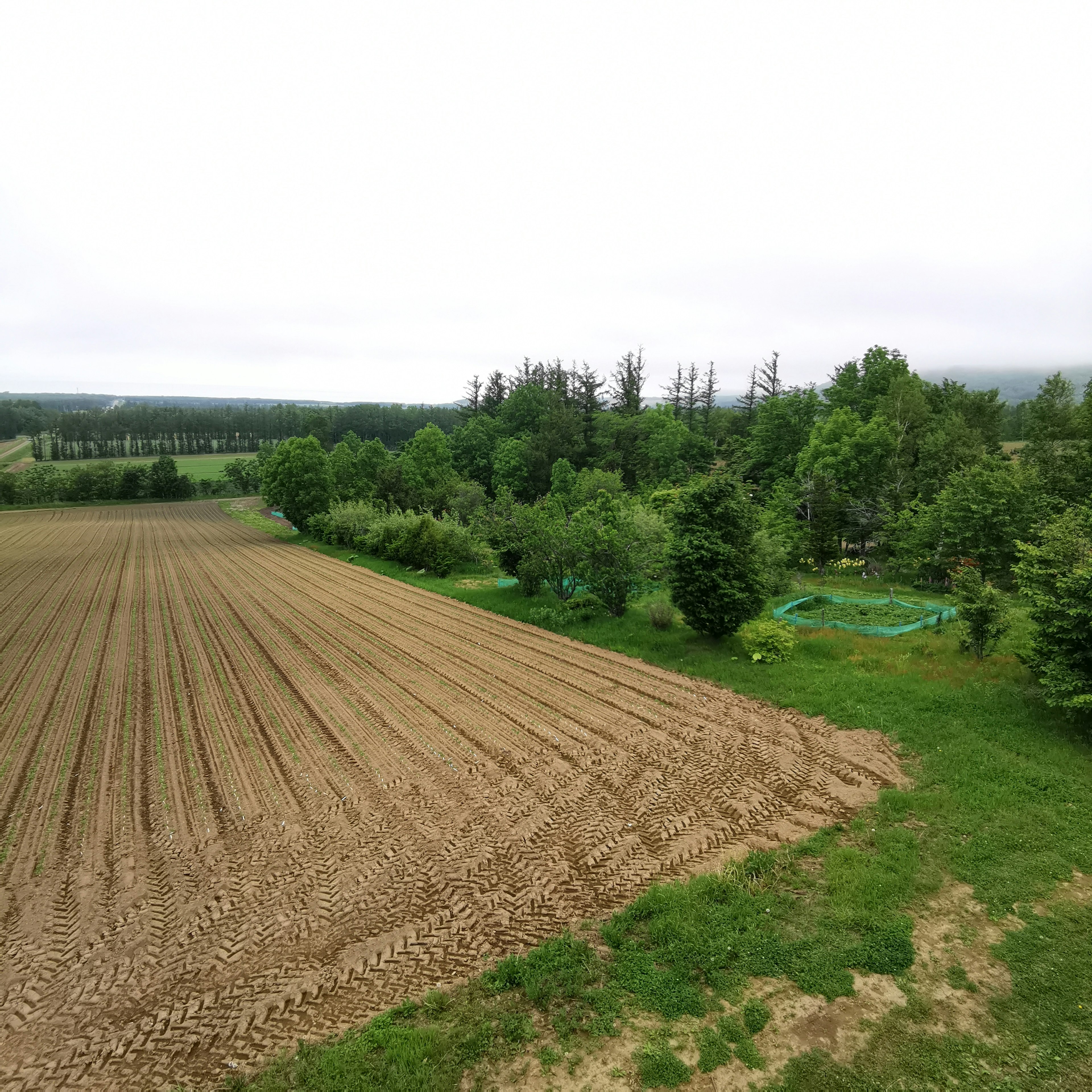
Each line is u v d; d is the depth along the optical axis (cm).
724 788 1279
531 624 2525
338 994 823
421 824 1191
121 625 2642
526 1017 777
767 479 5572
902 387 4928
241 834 1183
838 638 2112
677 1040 738
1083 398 4694
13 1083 712
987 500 2906
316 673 2023
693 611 2033
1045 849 1035
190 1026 781
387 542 4184
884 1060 700
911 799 1192
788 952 855
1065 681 1377
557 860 1074
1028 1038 716
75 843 1171
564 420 7569
